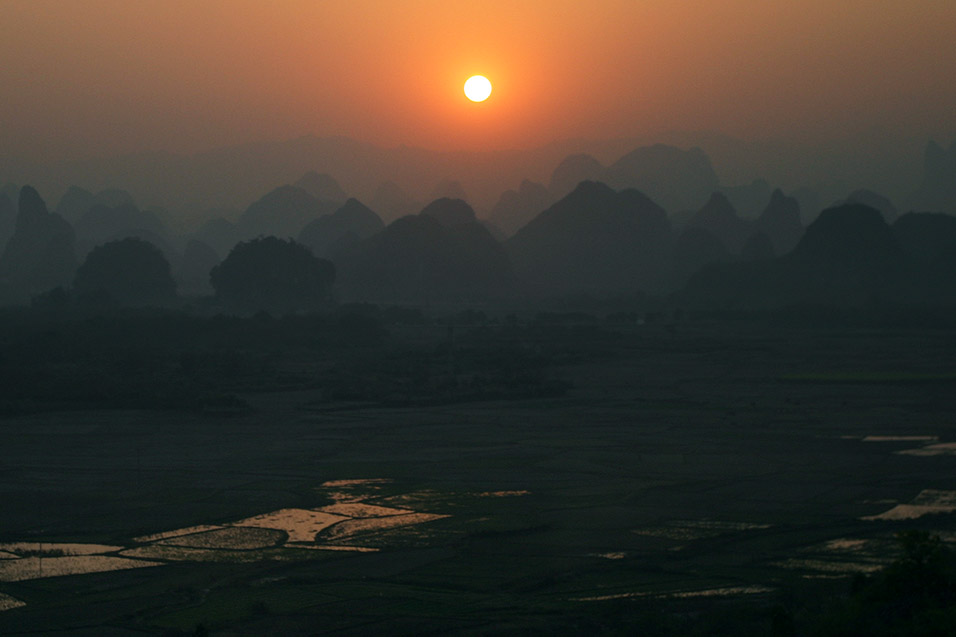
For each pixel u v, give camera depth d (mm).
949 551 41344
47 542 51250
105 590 43000
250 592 42406
